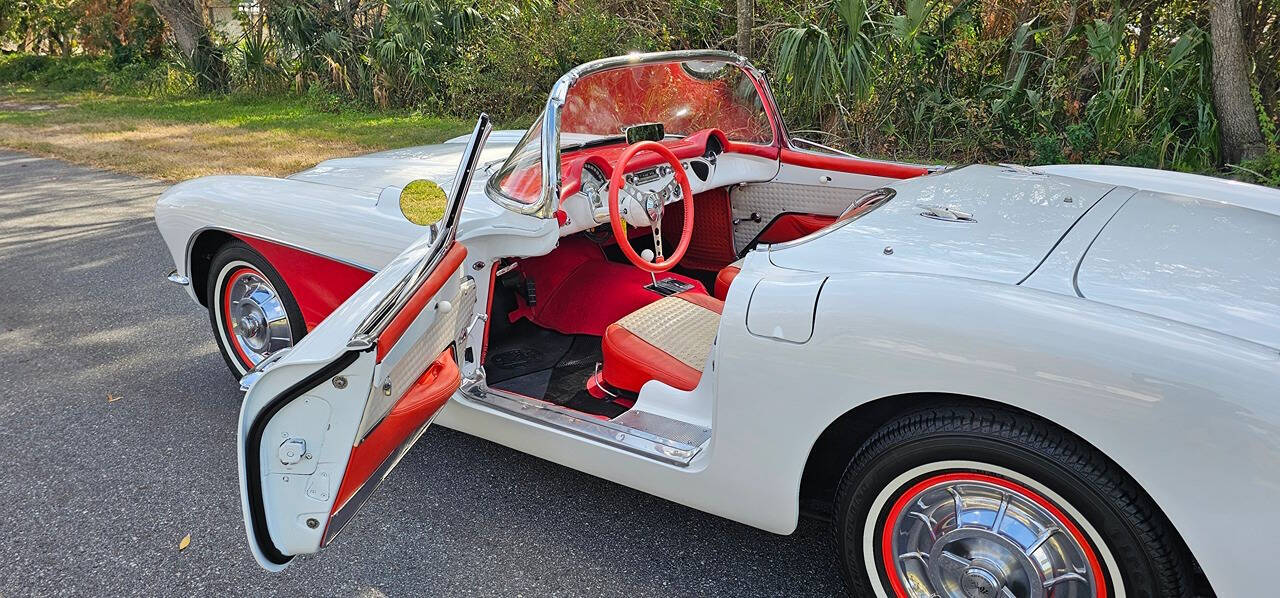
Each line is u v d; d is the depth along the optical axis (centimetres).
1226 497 149
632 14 1156
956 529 184
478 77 1241
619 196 311
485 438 275
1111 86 742
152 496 286
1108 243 215
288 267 316
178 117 1386
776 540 253
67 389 373
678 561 244
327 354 188
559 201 274
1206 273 194
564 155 307
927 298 180
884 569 197
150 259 581
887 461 186
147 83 1873
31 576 246
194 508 279
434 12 1330
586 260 368
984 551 182
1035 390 163
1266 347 157
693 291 333
